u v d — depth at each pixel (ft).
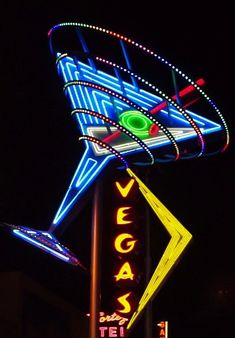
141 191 53.62
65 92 57.06
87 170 54.60
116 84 58.44
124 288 51.88
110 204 54.60
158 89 54.03
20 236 50.98
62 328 78.38
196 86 56.59
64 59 57.82
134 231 53.52
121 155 54.34
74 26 56.70
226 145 56.54
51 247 51.72
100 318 51.06
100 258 50.83
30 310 69.67
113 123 54.39
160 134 56.95
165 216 51.11
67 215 53.98
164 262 50.37
